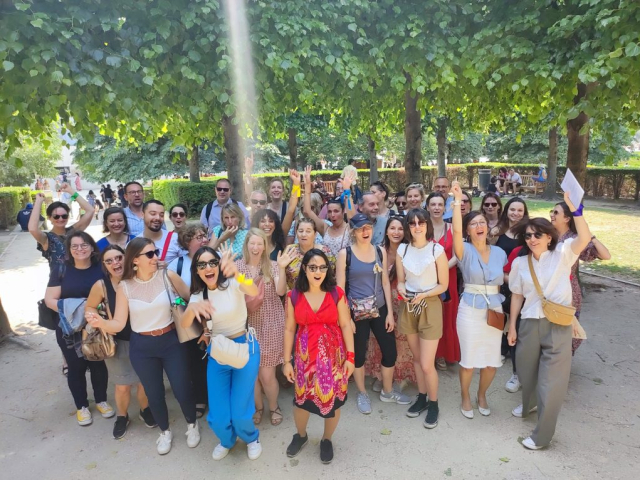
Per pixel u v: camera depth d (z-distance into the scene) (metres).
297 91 6.16
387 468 3.26
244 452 3.51
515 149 29.95
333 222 4.57
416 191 4.93
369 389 4.48
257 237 3.66
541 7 5.75
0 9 4.19
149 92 4.92
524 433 3.63
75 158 23.58
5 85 4.20
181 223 4.73
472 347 3.70
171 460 3.43
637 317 6.12
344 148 30.58
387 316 3.87
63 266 3.88
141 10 4.82
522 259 3.52
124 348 3.59
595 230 12.51
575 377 4.52
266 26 5.25
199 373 3.95
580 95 6.36
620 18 4.52
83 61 4.43
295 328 3.34
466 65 5.80
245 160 6.22
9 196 17.48
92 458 3.50
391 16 6.17
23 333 6.33
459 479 3.12
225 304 3.22
